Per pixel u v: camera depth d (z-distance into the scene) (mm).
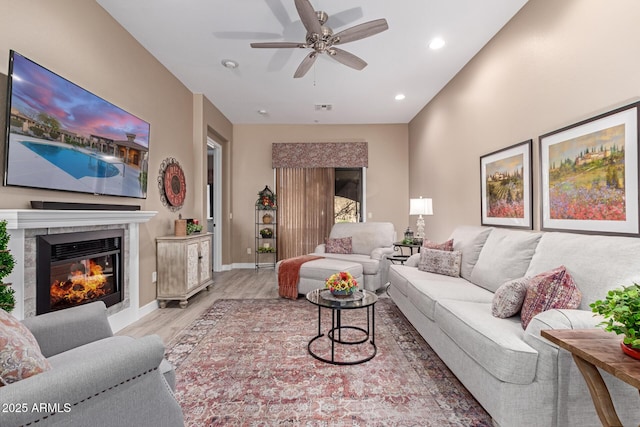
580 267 1612
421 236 4348
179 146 3922
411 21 2717
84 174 2248
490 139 3055
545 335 1225
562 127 2148
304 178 5852
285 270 3789
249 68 3598
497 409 1408
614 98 1773
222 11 2574
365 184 5859
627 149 1692
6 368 866
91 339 1439
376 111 5176
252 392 1783
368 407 1649
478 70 3248
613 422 1030
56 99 1998
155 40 3014
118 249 2727
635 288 1077
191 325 2852
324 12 2568
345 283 2367
